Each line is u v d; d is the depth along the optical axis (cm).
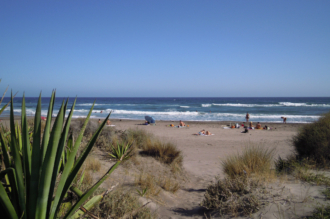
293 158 596
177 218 380
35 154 143
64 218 167
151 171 652
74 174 162
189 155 1048
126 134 888
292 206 304
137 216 329
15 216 146
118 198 343
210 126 2464
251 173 471
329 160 522
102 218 291
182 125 2383
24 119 154
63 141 150
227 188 387
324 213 271
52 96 160
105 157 656
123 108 5800
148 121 2523
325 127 580
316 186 373
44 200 142
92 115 3856
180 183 636
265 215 297
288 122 3100
